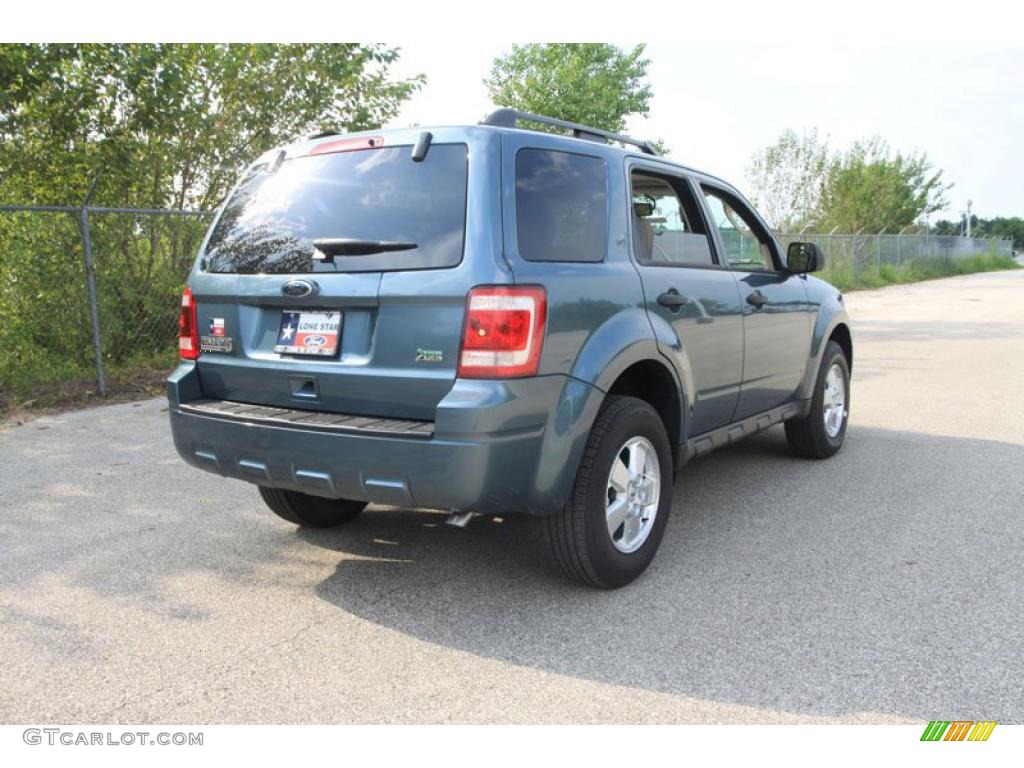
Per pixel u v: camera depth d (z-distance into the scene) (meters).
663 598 3.71
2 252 8.75
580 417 3.39
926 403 8.20
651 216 4.23
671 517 4.82
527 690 2.97
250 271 3.72
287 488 3.58
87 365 9.44
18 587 3.91
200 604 3.72
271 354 3.66
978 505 4.95
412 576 4.01
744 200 5.19
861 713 2.79
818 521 4.71
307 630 3.46
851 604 3.61
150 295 9.81
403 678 3.07
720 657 3.17
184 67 10.55
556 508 3.43
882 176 38.09
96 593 3.84
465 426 3.09
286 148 3.90
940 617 3.47
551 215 3.48
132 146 10.26
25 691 3.00
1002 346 12.79
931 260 41.44
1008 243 61.09
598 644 3.30
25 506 5.12
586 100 22.73
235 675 3.11
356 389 3.40
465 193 3.28
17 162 9.78
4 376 8.69
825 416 5.99
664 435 3.95
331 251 3.46
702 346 4.33
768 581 3.88
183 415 3.82
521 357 3.16
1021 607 3.55
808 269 5.27
